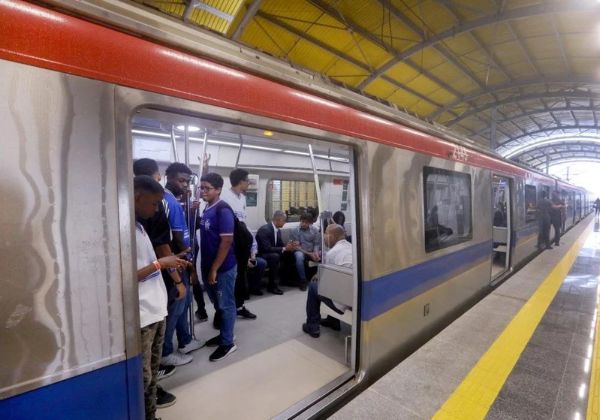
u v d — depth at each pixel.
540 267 5.73
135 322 1.22
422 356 2.51
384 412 1.89
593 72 11.60
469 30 8.83
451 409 1.93
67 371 1.07
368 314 2.39
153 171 2.24
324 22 8.09
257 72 1.75
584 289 4.43
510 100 14.49
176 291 2.42
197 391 2.37
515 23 9.18
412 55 10.27
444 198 3.41
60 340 1.05
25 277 0.99
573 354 2.62
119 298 1.18
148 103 1.28
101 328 1.14
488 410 1.94
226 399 2.28
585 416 1.91
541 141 23.89
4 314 0.95
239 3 5.07
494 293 4.16
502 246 6.83
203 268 2.82
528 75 12.61
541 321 3.29
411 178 2.85
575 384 2.21
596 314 3.49
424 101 13.93
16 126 0.98
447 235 3.48
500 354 2.57
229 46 1.68
